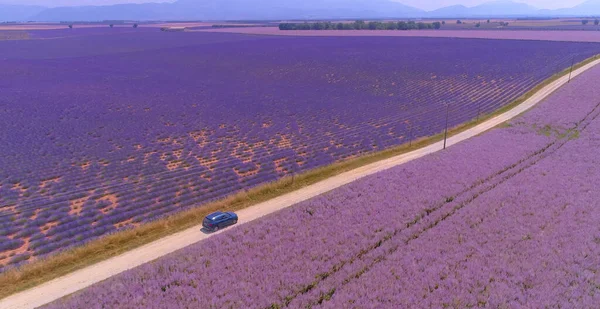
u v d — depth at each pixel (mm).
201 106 75625
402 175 39438
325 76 106375
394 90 89312
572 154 44469
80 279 24969
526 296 21766
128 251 28172
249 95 85562
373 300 21906
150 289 22688
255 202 36188
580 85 79688
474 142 50031
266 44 182875
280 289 22984
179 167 46531
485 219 30094
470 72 104875
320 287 22891
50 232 31219
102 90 89625
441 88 89438
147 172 44375
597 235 27609
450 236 27953
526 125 57531
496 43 167750
